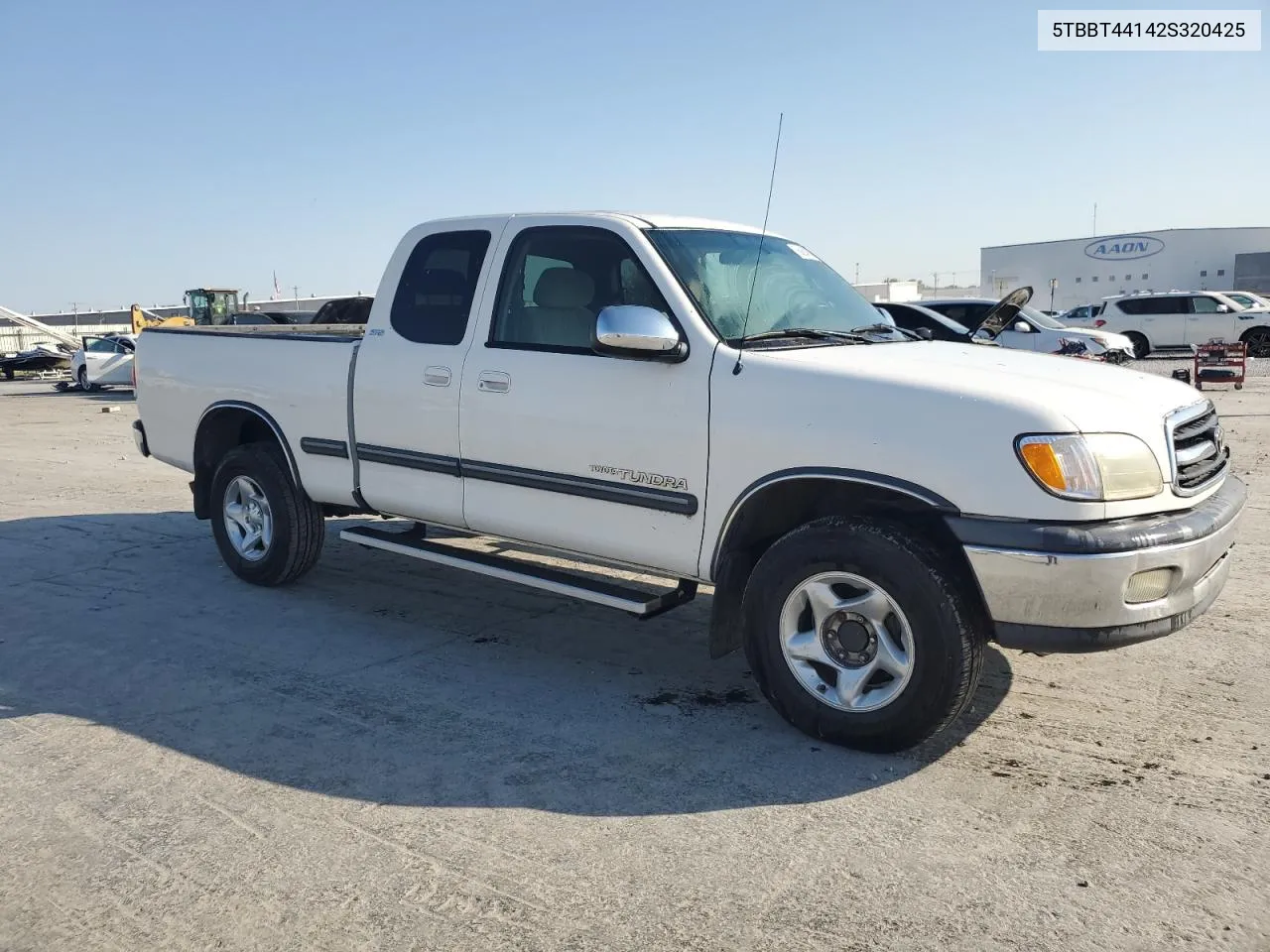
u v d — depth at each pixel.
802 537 3.84
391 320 5.23
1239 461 10.38
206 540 7.58
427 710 4.31
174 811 3.43
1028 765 3.73
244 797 3.53
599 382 4.34
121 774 3.71
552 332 4.61
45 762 3.82
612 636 5.34
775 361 3.95
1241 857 3.08
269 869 3.07
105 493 9.90
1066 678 4.59
